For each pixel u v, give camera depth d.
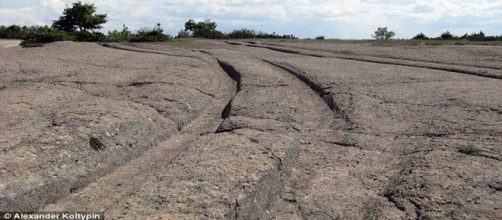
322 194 3.83
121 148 4.59
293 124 5.70
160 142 5.14
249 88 8.10
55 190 3.63
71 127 4.72
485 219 3.23
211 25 32.25
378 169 4.31
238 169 3.92
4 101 6.32
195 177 3.76
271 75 9.55
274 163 4.12
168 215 3.19
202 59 13.23
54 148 4.15
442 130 5.34
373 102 6.77
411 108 6.39
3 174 3.57
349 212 3.54
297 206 3.66
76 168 3.98
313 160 4.57
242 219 3.31
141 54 14.77
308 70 10.28
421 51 14.95
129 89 7.45
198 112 6.46
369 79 8.85
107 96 6.94
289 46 19.64
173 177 3.79
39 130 4.66
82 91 7.36
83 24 30.42
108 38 25.84
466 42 19.23
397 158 4.58
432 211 3.36
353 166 4.40
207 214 3.21
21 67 10.34
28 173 3.66
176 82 8.09
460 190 3.64
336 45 19.70
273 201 3.74
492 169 4.04
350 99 7.00
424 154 4.53
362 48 17.30
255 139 4.77
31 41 23.30
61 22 30.27
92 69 10.11
